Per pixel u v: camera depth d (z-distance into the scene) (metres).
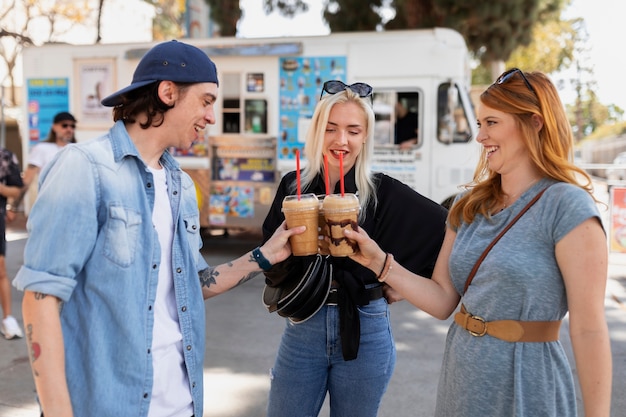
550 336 1.83
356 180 2.42
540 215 1.83
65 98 9.48
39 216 1.57
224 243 10.51
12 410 3.71
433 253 2.40
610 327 5.55
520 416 1.78
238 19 12.67
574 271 1.73
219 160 8.96
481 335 1.89
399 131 8.46
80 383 1.61
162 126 1.78
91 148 1.66
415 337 5.34
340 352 2.30
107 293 1.62
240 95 8.81
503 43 12.55
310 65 8.55
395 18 13.25
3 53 20.02
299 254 2.08
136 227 1.68
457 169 8.32
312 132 2.44
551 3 12.41
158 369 1.74
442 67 8.24
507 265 1.82
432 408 3.84
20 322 5.65
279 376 2.38
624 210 8.78
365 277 2.27
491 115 1.94
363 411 2.34
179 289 1.82
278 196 2.55
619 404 3.84
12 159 5.14
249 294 6.96
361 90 2.39
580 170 1.87
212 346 5.06
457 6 11.56
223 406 3.86
